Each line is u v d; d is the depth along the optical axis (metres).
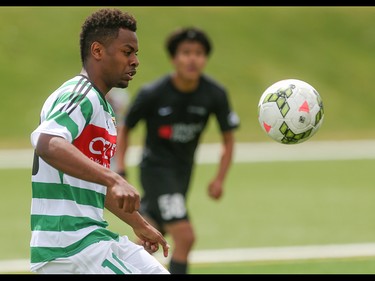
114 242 17.28
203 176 61.16
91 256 16.70
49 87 92.50
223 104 30.33
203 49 29.53
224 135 30.81
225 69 99.50
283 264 33.09
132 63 17.39
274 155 73.38
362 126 92.81
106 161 17.11
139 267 17.56
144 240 18.75
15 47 97.62
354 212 46.38
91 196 17.00
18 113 87.38
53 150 15.34
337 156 72.81
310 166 66.50
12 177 60.16
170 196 28.38
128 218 18.55
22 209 47.47
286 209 47.41
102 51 17.17
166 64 98.56
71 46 99.19
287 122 18.72
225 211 46.81
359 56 106.25
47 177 16.72
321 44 107.31
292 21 110.62
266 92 19.16
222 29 106.62
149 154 29.33
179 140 29.45
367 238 38.97
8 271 32.03
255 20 109.50
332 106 96.31
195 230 41.25
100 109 16.67
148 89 29.42
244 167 65.81
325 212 46.41
